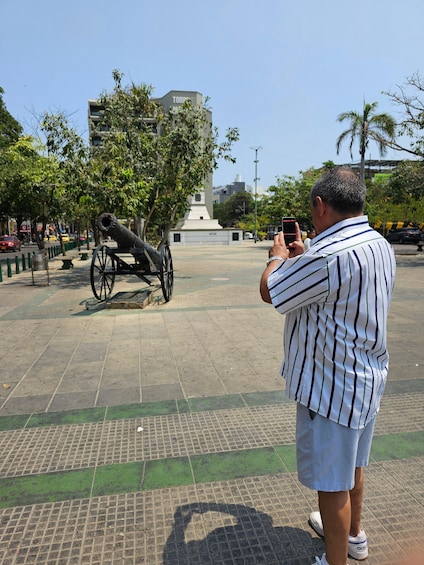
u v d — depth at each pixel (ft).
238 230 115.55
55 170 49.21
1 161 52.11
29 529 7.18
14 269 52.44
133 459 9.24
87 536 7.01
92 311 24.86
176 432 10.39
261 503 7.75
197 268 49.70
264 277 5.58
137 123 39.88
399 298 28.32
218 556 6.57
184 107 38.99
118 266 27.53
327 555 5.52
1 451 9.62
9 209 70.08
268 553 6.63
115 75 39.01
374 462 8.98
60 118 35.91
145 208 37.47
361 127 67.41
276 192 94.12
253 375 14.11
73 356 16.37
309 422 5.22
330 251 4.81
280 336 18.95
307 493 8.02
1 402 12.20
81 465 9.04
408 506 7.63
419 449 9.48
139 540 6.91
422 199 66.69
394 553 6.62
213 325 21.08
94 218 71.67
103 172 34.55
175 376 14.10
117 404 11.99
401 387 13.01
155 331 19.99
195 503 7.78
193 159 38.91
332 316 4.93
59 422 10.97
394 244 105.09
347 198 5.06
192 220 118.83
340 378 4.98
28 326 21.35
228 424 10.78
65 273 46.93
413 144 55.62
